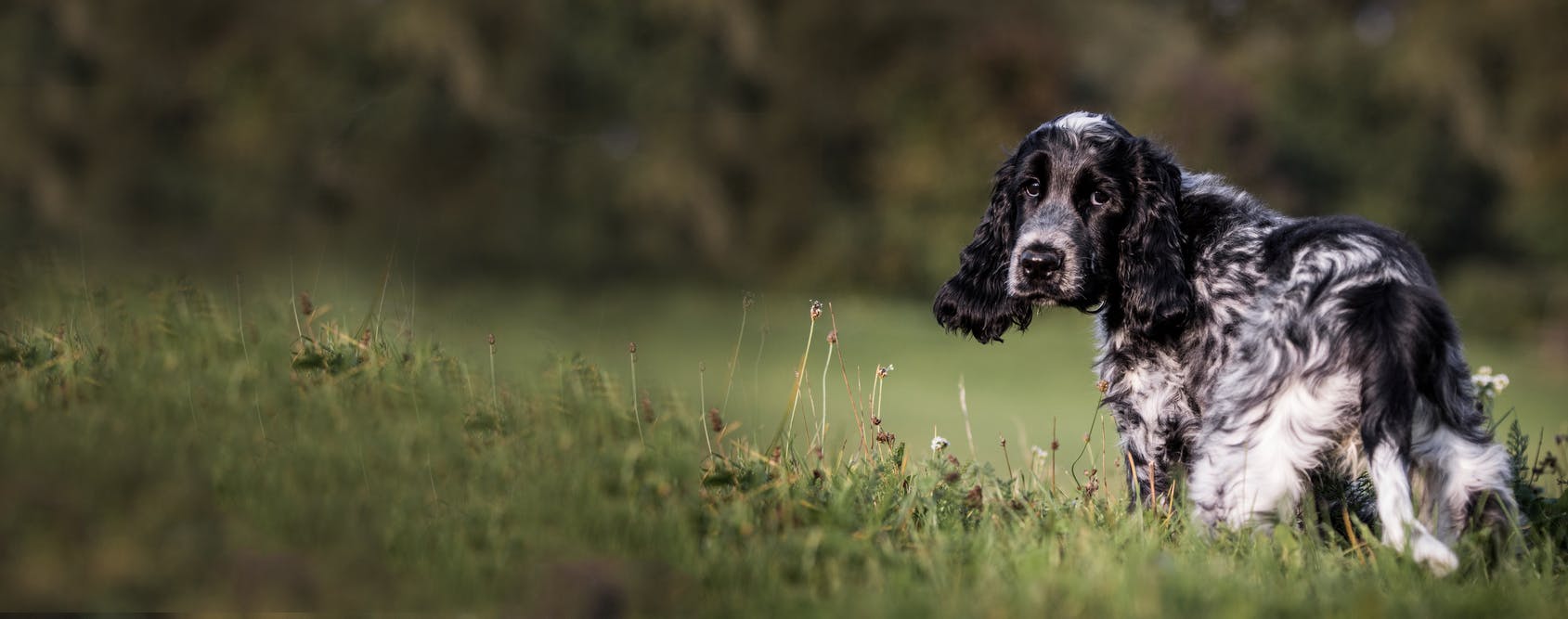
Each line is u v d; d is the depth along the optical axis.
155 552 6.18
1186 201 8.99
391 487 7.23
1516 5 64.25
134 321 9.87
